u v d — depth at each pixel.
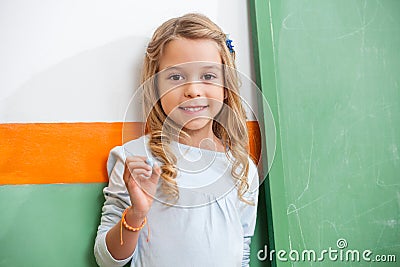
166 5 1.33
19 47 1.26
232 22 1.36
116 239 1.15
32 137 1.24
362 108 1.38
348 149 1.35
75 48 1.28
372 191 1.36
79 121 1.26
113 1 1.31
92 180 1.25
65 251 1.22
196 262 1.18
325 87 1.36
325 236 1.31
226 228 1.21
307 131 1.33
